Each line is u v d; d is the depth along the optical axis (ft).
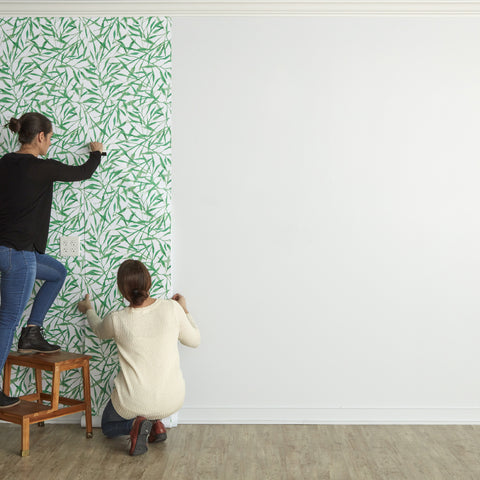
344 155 11.14
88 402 10.35
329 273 11.14
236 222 11.16
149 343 9.59
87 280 11.10
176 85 11.15
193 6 11.10
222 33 11.14
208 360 11.18
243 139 11.14
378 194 11.14
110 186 11.10
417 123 11.10
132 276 9.66
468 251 11.10
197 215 11.17
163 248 11.06
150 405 9.48
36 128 10.07
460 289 11.12
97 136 11.10
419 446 9.96
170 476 8.72
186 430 10.79
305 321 11.16
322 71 11.14
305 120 11.16
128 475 8.74
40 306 10.61
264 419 11.16
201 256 11.19
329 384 11.16
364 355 11.14
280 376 11.18
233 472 8.88
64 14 11.10
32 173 9.78
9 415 9.59
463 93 11.07
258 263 11.17
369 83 11.11
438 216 11.10
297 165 11.14
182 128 11.13
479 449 9.82
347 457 9.48
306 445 10.02
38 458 9.39
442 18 11.07
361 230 11.15
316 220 11.14
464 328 11.13
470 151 11.07
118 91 11.11
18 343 10.49
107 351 11.02
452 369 11.14
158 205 11.08
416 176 11.11
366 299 11.15
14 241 9.68
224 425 11.07
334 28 11.12
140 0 11.07
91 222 11.11
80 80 11.11
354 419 11.14
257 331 11.18
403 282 11.14
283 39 11.14
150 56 11.10
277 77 11.14
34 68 11.11
